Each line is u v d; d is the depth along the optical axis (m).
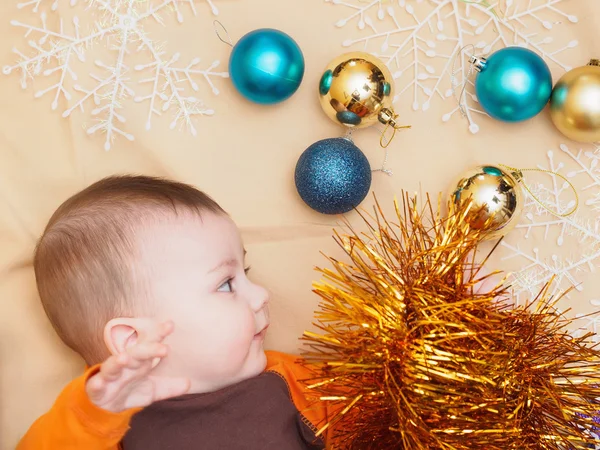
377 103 1.15
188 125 1.27
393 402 0.87
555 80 1.27
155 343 0.86
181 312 1.02
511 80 1.15
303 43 1.28
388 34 1.28
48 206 1.25
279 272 1.29
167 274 1.03
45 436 0.93
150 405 1.00
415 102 1.28
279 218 1.28
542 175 1.27
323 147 1.16
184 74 1.26
